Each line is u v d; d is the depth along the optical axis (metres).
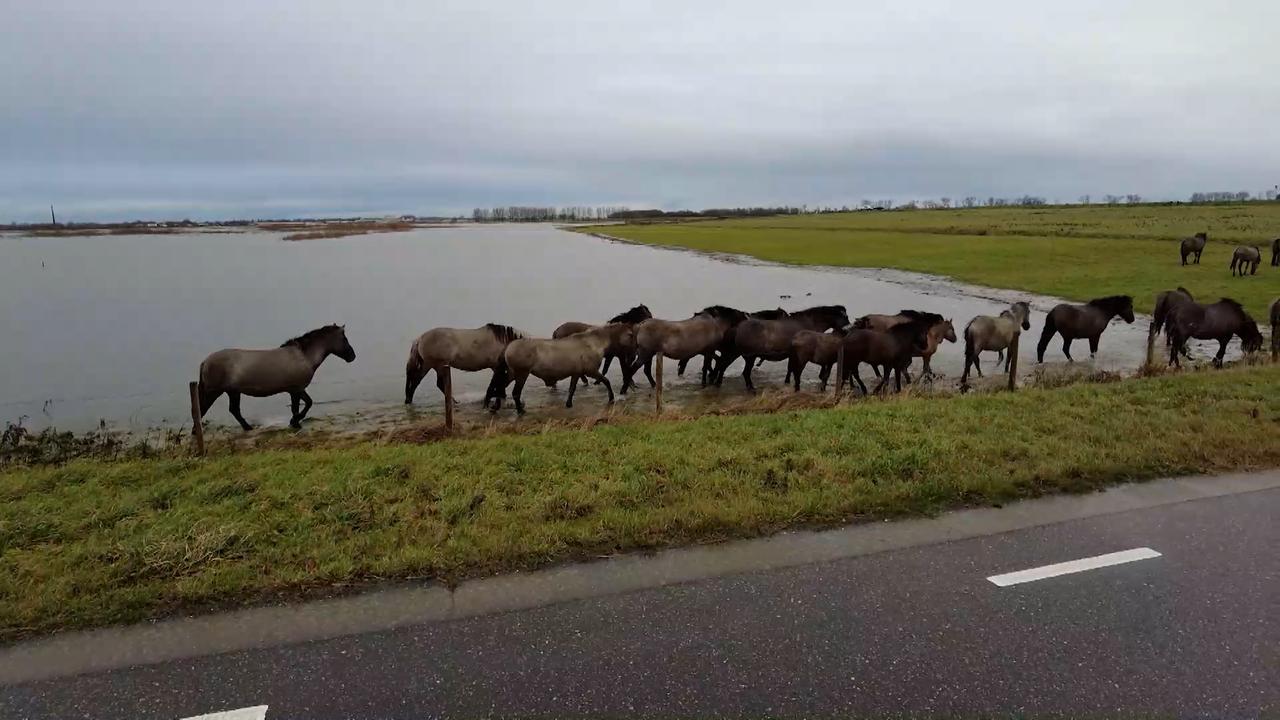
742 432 9.59
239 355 13.37
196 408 10.88
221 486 7.62
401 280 46.03
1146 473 7.72
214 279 47.66
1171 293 19.97
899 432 9.25
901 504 6.92
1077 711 4.07
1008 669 4.42
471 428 12.79
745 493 7.21
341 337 14.34
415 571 5.66
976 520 6.58
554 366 14.60
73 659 4.59
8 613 5.07
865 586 5.40
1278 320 16.61
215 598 5.30
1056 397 11.27
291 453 9.43
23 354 22.17
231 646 4.70
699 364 20.16
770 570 5.66
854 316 27.69
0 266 62.38
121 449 11.82
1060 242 53.19
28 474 8.73
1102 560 5.78
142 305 34.19
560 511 6.81
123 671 4.46
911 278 40.12
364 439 12.81
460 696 4.20
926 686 4.27
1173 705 4.12
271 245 101.75
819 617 4.98
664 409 14.84
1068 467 7.71
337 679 4.36
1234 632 4.79
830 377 17.92
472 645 4.69
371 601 5.24
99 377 18.84
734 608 5.11
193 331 26.61
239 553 5.97
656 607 5.12
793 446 8.80
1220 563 5.72
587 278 46.03
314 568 5.69
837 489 7.19
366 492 7.36
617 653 4.59
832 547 6.06
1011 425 9.52
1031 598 5.22
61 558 5.91
